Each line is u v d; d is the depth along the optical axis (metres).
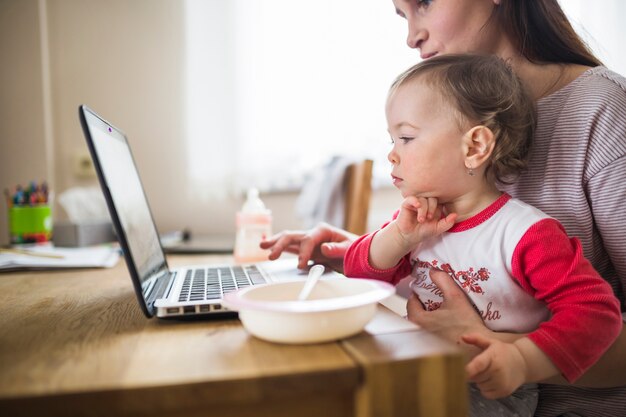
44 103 1.88
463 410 0.38
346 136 2.12
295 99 2.08
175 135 2.03
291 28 2.07
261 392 0.35
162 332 0.49
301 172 2.10
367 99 2.13
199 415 0.36
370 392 0.36
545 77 0.83
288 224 2.12
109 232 1.63
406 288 0.99
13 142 1.86
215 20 2.03
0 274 1.02
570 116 0.75
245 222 1.14
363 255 0.75
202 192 2.05
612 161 0.70
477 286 0.67
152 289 0.64
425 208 0.68
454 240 0.70
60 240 1.46
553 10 0.86
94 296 0.74
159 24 2.01
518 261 0.63
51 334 0.50
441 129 0.68
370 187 1.37
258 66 2.06
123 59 1.99
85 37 1.96
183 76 2.03
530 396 0.70
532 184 0.78
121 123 2.00
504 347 0.51
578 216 0.73
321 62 2.09
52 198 1.87
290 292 0.51
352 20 2.11
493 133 0.68
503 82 0.72
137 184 0.85
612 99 0.73
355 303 0.42
